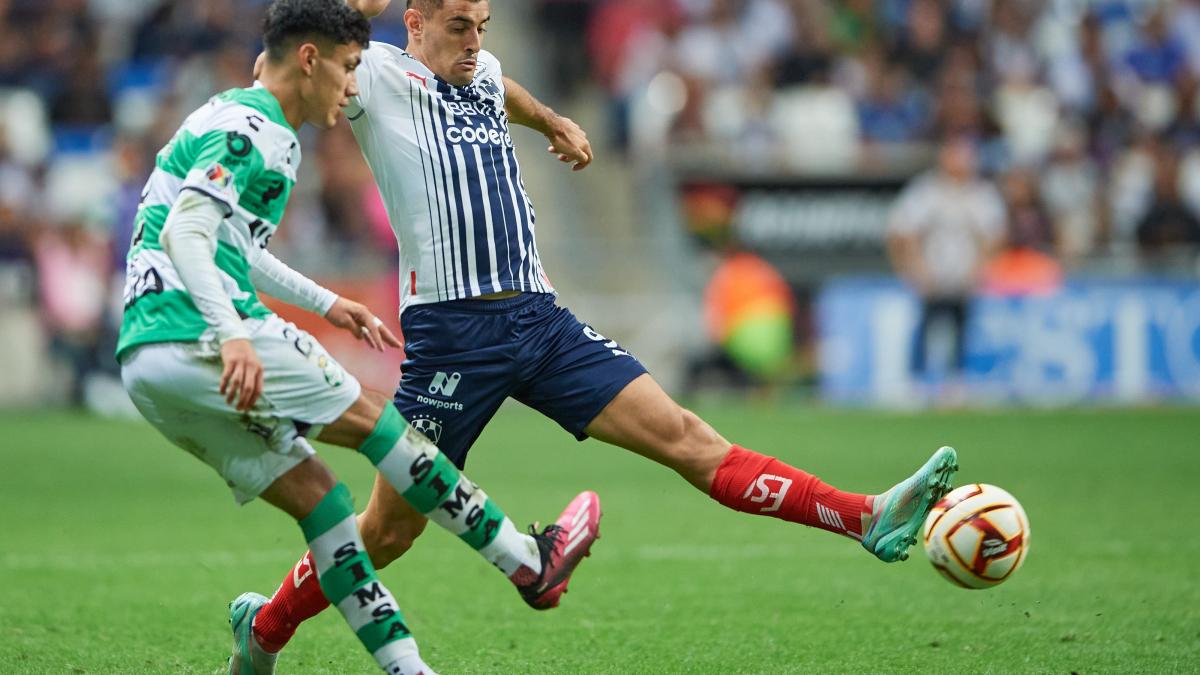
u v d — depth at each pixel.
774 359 58.22
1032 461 40.38
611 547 27.22
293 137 14.39
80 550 27.17
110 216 57.69
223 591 22.98
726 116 65.88
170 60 65.81
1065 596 21.97
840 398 57.44
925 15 68.94
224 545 27.84
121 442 47.97
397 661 14.26
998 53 69.81
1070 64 70.19
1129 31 74.56
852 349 57.41
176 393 13.98
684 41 68.44
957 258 56.12
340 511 14.32
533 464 42.41
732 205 59.59
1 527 30.23
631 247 61.41
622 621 20.50
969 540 15.77
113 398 56.75
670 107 67.50
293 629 16.22
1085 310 56.81
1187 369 56.88
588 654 18.42
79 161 62.19
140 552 26.94
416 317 16.83
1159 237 60.44
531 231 17.23
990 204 56.72
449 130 16.81
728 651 18.52
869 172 59.22
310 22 14.27
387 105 16.67
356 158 60.09
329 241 59.16
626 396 16.47
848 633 19.55
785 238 59.12
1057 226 61.72
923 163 59.56
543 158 70.38
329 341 53.34
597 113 73.31
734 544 27.58
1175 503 32.38
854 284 57.59
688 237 60.12
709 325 58.84
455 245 16.69
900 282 56.81
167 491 36.50
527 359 16.70
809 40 67.62
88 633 19.78
